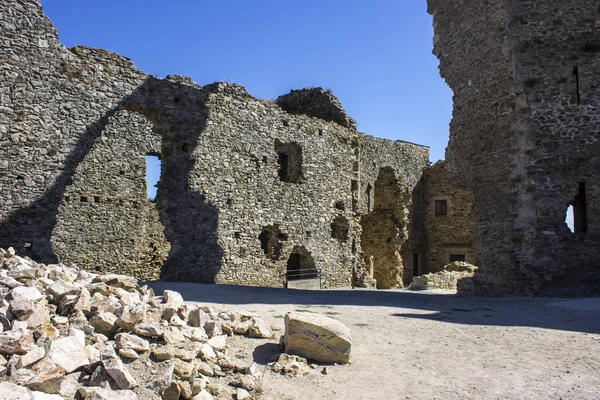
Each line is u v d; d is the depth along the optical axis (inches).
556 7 604.4
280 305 463.2
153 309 278.5
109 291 292.7
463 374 255.1
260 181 838.5
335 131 988.6
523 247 589.3
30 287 260.1
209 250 756.0
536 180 590.2
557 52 599.8
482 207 646.5
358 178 1032.2
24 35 594.6
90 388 187.3
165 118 717.9
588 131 586.6
